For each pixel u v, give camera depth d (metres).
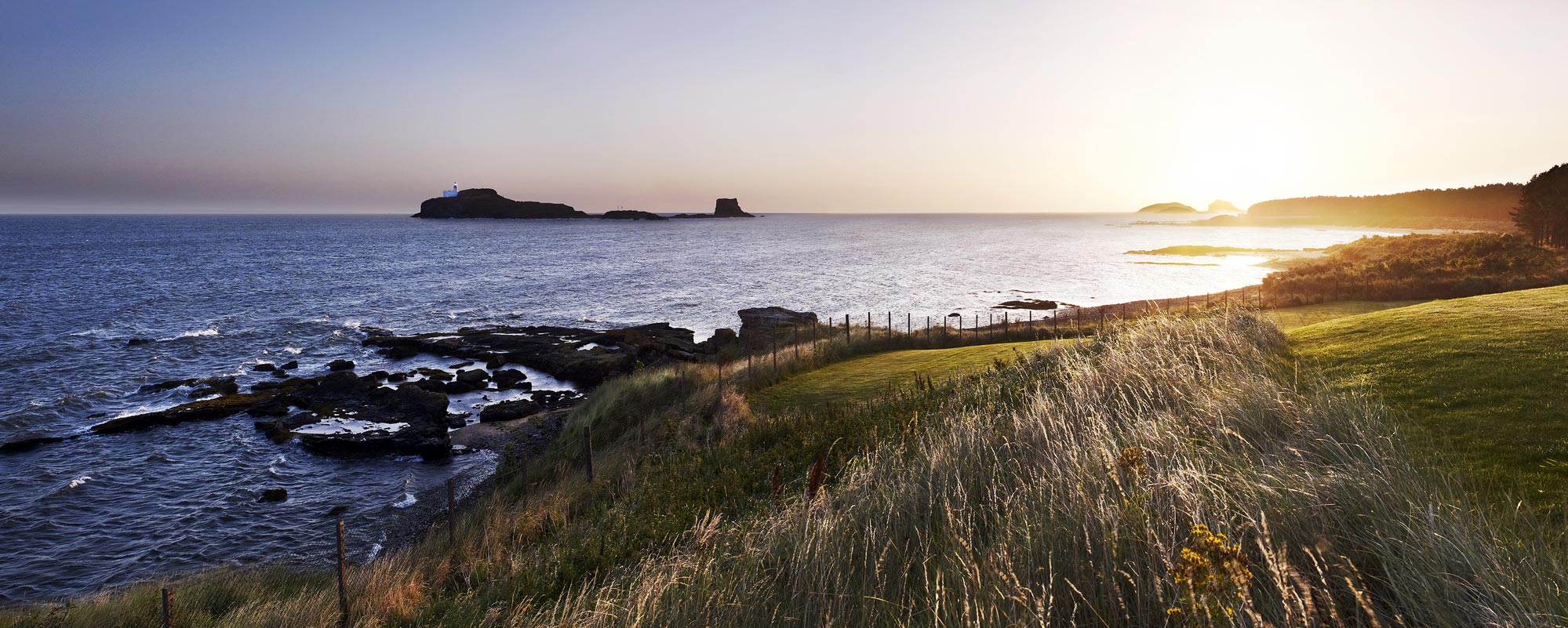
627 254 125.12
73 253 119.25
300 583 13.03
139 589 12.80
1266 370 10.32
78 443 23.77
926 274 85.81
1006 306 57.25
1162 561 4.47
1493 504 5.57
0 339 42.81
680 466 13.38
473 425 25.95
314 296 65.31
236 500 19.14
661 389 21.66
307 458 22.42
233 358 38.44
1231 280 74.00
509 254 124.19
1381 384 9.30
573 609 7.64
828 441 12.57
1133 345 12.36
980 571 5.09
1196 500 5.12
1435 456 6.66
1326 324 14.51
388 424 25.27
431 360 38.00
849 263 103.50
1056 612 4.57
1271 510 5.07
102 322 49.47
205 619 10.98
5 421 26.20
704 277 84.25
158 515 18.25
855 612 5.30
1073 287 70.94
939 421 11.06
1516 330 10.96
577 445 19.28
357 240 174.62
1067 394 10.23
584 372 33.66
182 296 63.72
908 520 6.75
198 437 24.44
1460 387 8.65
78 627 11.02
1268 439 6.97
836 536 6.45
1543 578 4.11
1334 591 4.23
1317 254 96.56
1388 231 184.38
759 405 18.84
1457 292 32.19
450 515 13.01
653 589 6.62
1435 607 3.96
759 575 6.44
